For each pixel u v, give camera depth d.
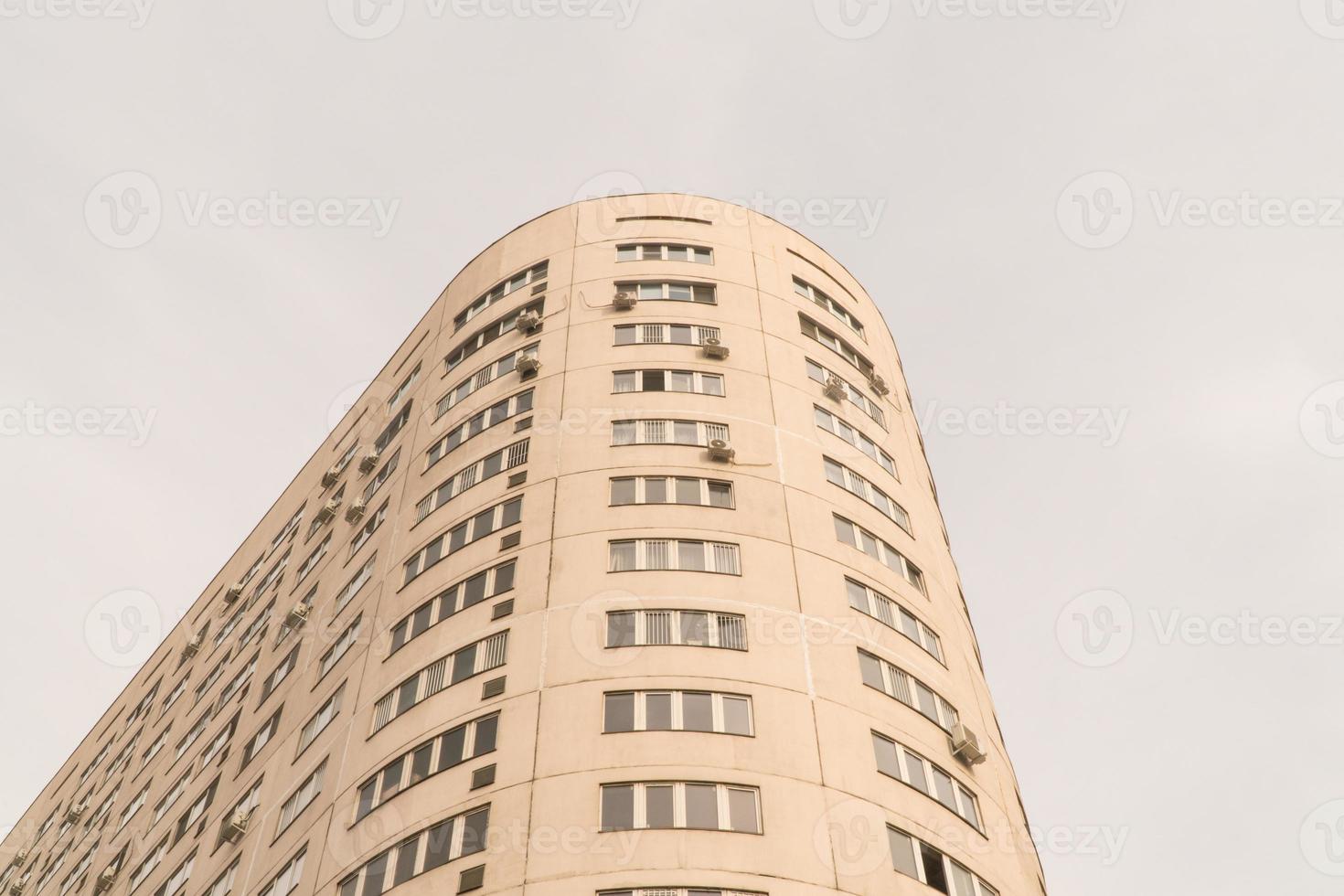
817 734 30.39
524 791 28.59
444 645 34.34
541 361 43.31
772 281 47.44
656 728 29.72
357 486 50.28
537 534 36.06
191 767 50.22
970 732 33.78
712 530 35.66
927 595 38.97
